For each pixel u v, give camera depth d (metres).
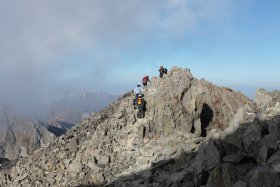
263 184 12.75
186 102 32.50
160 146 29.62
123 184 23.83
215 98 33.84
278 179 12.56
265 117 21.03
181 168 22.17
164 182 19.88
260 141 16.75
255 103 29.86
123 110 36.09
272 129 16.89
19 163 41.03
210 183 15.27
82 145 35.84
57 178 32.91
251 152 16.94
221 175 15.08
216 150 16.78
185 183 17.56
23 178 36.56
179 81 33.66
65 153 35.88
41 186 33.12
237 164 15.66
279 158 14.48
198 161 17.91
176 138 29.81
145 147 30.11
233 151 17.31
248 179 13.94
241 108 23.84
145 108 33.53
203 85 34.47
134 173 27.09
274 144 15.76
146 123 31.88
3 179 39.69
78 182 29.97
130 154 30.09
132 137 31.73
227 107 33.41
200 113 31.95
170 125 30.98
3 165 46.91
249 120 22.33
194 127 31.06
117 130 33.66
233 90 35.88
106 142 32.66
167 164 24.97
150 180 22.66
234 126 22.27
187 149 26.56
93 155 31.66
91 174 29.80
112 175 28.53
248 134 17.64
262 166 14.52
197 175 17.05
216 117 32.91
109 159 30.67
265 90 30.03
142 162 28.47
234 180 14.58
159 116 31.77
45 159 37.28
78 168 31.67
